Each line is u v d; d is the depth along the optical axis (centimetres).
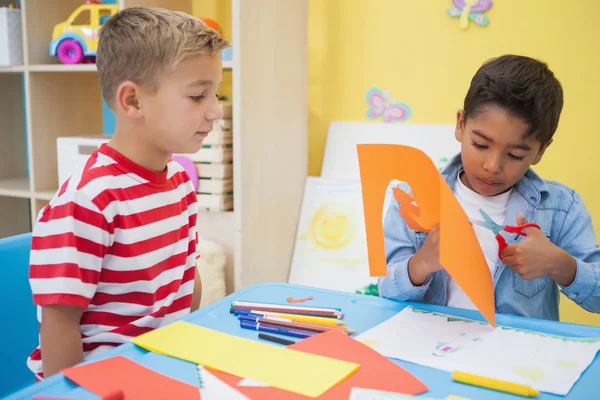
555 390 55
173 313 95
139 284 87
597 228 166
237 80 157
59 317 78
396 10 182
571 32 163
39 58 200
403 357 63
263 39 166
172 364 61
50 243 78
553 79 91
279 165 179
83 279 78
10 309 98
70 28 188
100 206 81
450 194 65
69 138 183
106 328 85
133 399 53
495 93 86
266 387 55
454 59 177
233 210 172
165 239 91
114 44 85
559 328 73
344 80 192
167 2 191
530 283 101
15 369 99
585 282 85
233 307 78
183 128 86
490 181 92
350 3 188
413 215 80
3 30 197
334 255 182
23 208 245
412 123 184
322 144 198
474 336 69
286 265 186
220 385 56
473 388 56
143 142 88
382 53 186
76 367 60
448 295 105
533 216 102
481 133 88
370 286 174
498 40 171
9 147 242
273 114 174
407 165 71
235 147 160
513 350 65
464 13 173
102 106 228
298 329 70
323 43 193
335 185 189
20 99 245
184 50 83
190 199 102
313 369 59
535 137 87
